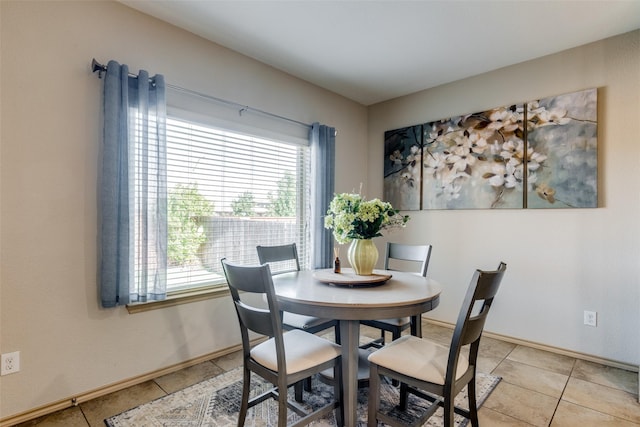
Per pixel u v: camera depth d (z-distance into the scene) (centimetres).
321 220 324
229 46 262
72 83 189
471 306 132
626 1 204
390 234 376
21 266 174
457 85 326
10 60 170
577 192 258
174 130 237
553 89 271
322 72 309
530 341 280
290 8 214
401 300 157
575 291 260
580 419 178
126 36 210
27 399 175
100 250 198
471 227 315
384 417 152
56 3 184
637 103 236
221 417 178
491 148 301
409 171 359
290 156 318
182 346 236
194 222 248
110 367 203
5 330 169
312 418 151
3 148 168
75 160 190
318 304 155
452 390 135
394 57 280
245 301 272
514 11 216
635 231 237
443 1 206
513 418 179
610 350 245
